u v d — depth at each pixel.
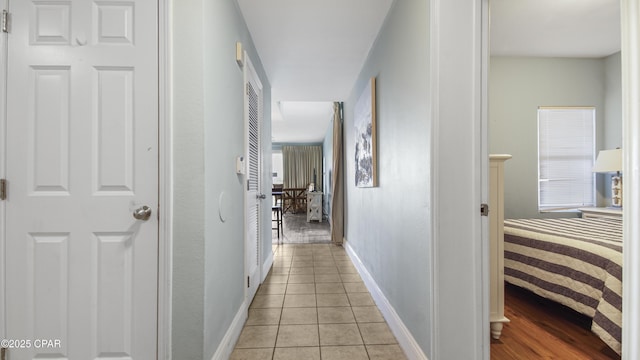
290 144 10.78
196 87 1.38
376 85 2.55
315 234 5.84
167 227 1.35
